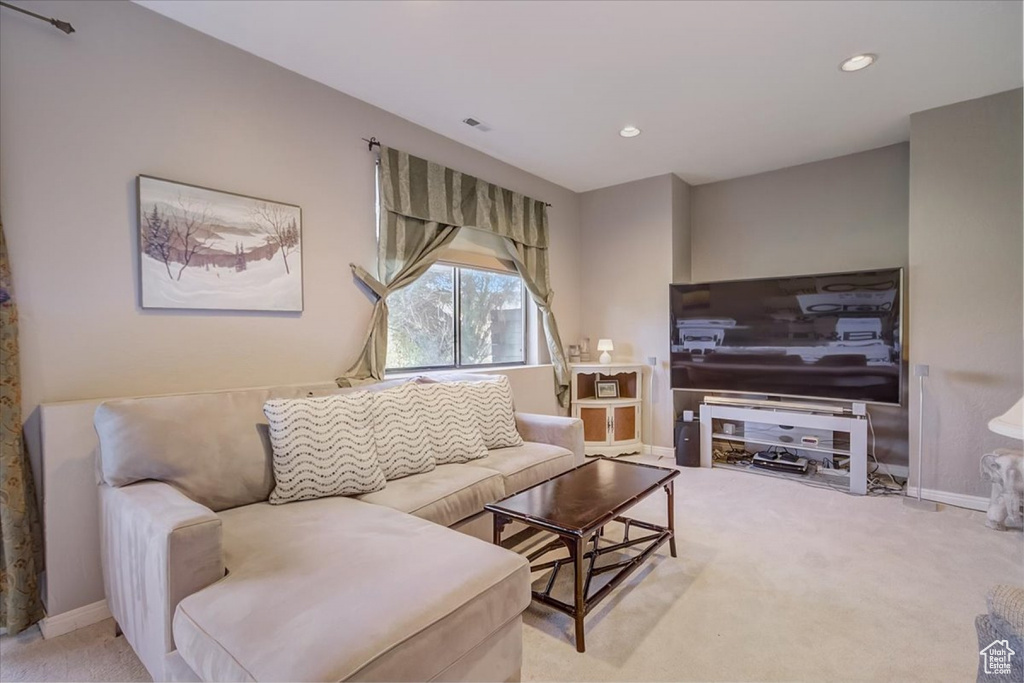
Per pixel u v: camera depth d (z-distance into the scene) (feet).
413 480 7.39
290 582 4.15
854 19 7.42
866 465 11.27
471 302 13.26
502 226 13.21
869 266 12.92
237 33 7.76
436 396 8.90
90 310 6.64
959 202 10.27
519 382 13.32
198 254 7.65
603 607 6.53
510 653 4.48
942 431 10.57
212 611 3.85
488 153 12.89
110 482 5.57
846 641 5.76
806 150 12.82
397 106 10.27
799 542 8.51
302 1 6.98
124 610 5.16
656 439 14.96
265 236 8.45
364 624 3.56
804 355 12.32
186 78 7.57
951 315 10.42
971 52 8.34
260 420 6.88
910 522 9.39
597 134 11.71
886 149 12.64
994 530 8.98
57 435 6.04
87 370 6.62
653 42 7.98
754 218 14.69
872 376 11.39
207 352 7.77
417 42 7.98
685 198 15.35
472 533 7.36
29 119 6.19
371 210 10.21
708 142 12.24
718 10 7.19
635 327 15.33
